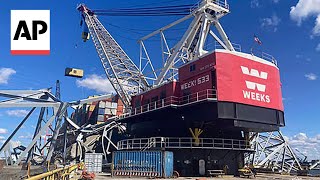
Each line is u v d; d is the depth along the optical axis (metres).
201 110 48.31
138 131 66.50
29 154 60.44
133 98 68.00
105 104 97.50
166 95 54.72
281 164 78.44
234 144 52.19
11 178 12.49
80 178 36.03
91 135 91.25
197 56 55.44
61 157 88.69
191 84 50.53
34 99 63.50
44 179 13.19
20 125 61.78
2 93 61.69
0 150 59.28
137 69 85.62
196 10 60.31
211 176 48.91
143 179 41.66
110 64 82.50
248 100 47.38
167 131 58.31
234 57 47.84
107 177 45.66
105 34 86.06
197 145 49.69
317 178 49.19
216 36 61.62
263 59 52.00
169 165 45.00
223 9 59.66
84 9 86.38
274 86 52.19
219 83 45.53
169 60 65.06
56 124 64.00
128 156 47.47
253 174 49.06
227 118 45.00
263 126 49.47
